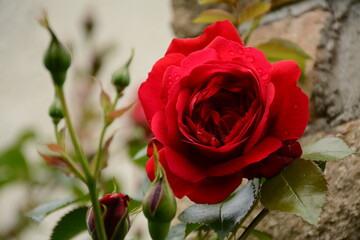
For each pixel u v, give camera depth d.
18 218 0.72
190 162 0.42
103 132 0.40
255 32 0.67
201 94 0.42
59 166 0.39
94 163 0.40
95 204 0.40
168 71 0.42
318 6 0.65
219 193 0.42
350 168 0.52
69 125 0.39
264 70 0.42
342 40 0.62
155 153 0.39
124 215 0.42
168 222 0.40
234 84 0.42
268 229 0.53
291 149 0.42
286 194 0.42
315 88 0.59
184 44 0.45
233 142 0.41
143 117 0.67
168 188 0.39
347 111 0.58
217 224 0.45
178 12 0.73
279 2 0.61
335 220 0.50
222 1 0.59
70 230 0.52
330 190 0.52
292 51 0.55
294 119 0.42
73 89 0.72
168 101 0.42
